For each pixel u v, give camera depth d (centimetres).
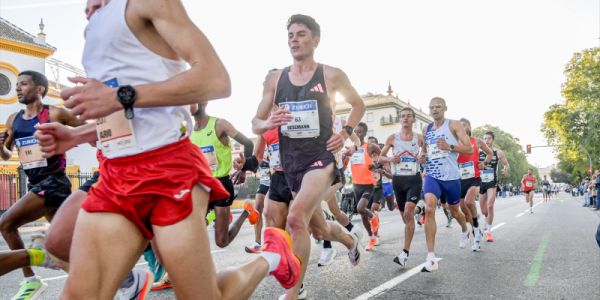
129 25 177
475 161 823
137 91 162
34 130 406
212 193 202
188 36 171
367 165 799
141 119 182
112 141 182
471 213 731
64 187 409
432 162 620
